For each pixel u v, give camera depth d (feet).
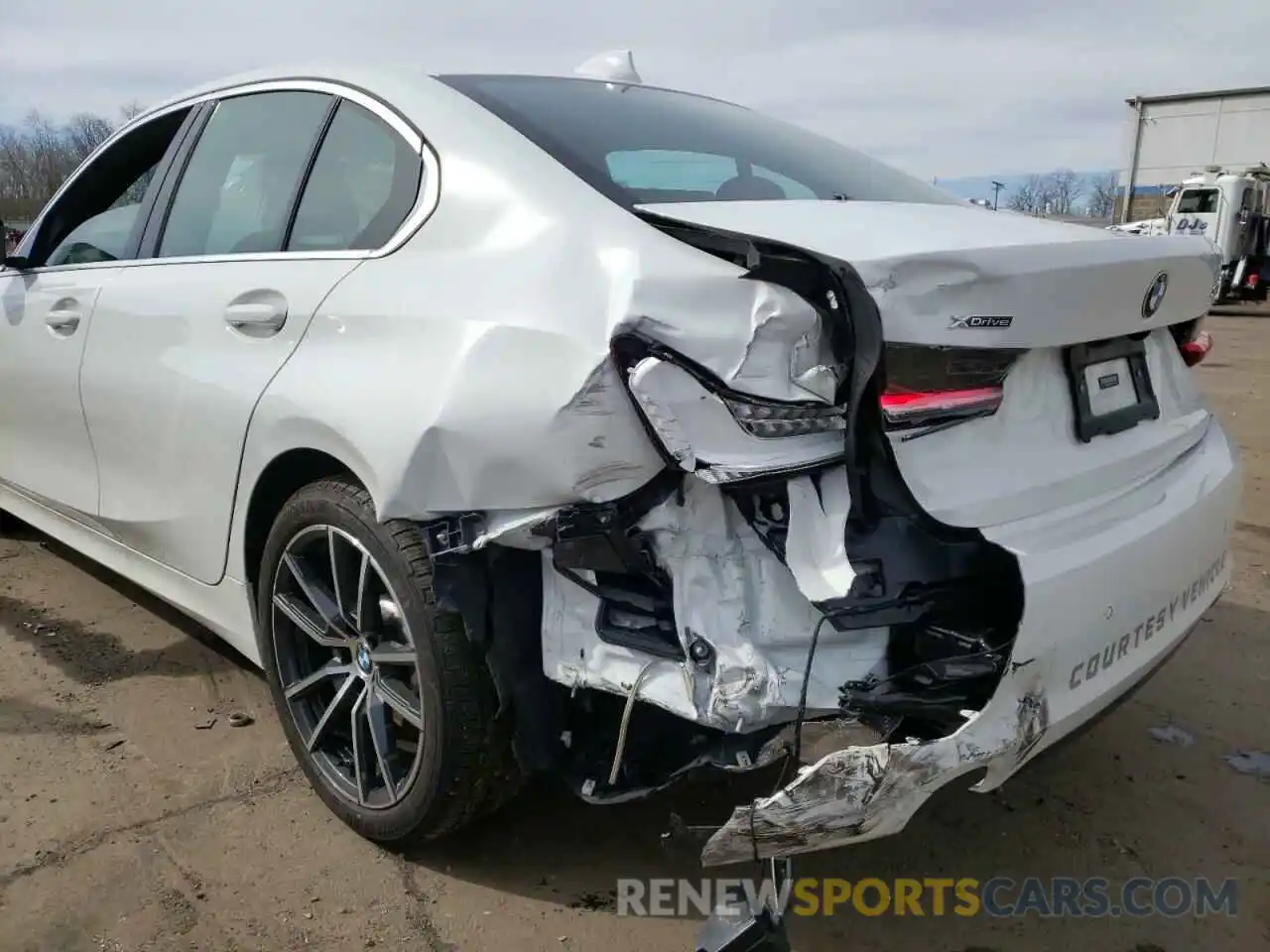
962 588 5.77
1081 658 6.07
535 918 7.07
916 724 5.69
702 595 5.70
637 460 5.59
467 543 6.17
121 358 9.36
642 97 8.99
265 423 7.49
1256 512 17.06
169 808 8.18
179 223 9.59
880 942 7.04
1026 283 5.82
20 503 12.66
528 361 5.83
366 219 7.61
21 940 6.70
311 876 7.42
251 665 10.70
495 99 7.84
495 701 6.68
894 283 5.46
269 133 8.89
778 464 5.51
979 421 6.12
